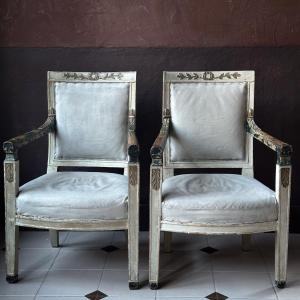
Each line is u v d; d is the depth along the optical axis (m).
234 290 2.24
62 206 2.14
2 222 2.95
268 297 2.18
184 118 2.53
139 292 2.23
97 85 2.58
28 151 2.88
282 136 2.82
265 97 2.79
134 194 2.15
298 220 2.88
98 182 2.37
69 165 2.59
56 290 2.25
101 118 2.55
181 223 2.12
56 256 2.61
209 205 2.10
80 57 2.79
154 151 2.11
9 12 2.74
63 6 2.74
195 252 2.65
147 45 2.76
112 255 2.62
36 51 2.78
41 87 2.82
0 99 2.83
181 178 2.42
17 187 2.21
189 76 2.56
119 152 2.57
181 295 2.20
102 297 2.19
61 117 2.57
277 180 2.13
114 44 2.77
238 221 2.11
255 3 2.70
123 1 2.73
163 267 2.47
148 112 2.83
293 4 2.70
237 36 2.74
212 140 2.52
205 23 2.73
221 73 2.55
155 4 2.72
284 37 2.73
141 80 2.80
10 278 2.30
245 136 2.54
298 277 2.36
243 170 2.54
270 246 2.72
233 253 2.64
